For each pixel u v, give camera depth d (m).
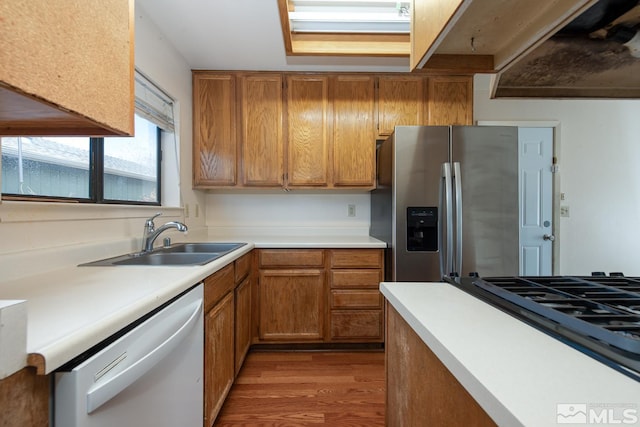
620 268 2.96
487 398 0.37
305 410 1.62
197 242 2.22
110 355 0.67
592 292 0.74
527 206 2.94
